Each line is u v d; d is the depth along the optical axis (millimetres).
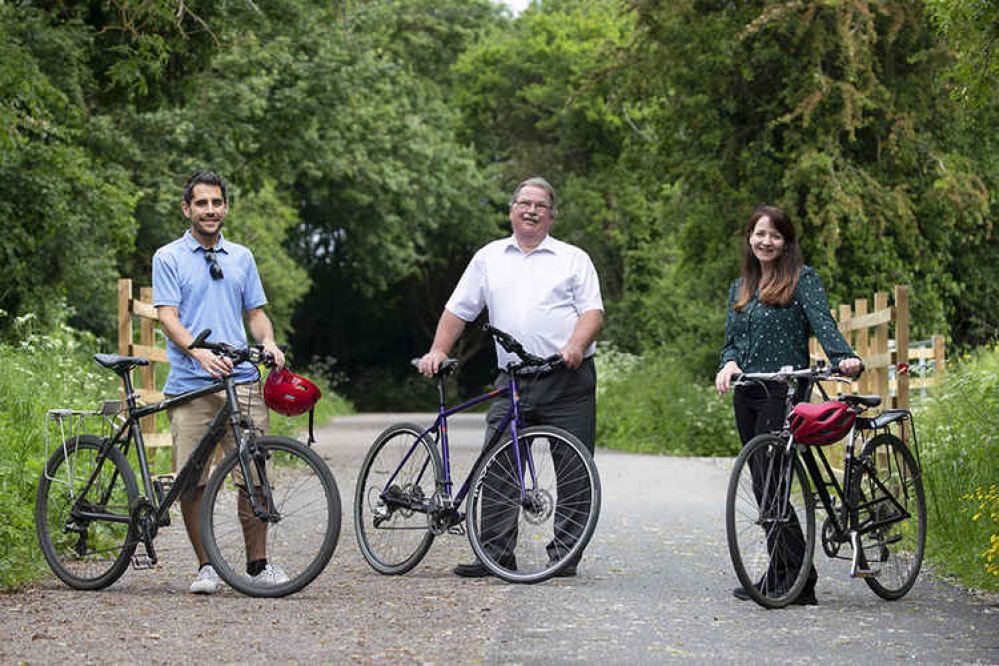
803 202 35406
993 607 10766
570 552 11789
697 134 36531
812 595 10906
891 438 11594
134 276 43531
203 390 11336
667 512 17812
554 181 77125
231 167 44031
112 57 33062
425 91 77562
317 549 10891
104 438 11844
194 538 11469
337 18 45219
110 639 9023
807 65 34125
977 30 14578
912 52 35281
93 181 30422
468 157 79000
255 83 43969
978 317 40125
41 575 12008
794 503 10828
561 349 12828
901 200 33938
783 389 11102
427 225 79375
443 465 12398
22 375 18250
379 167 67062
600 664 8406
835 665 8406
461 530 12430
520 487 12031
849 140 34312
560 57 74188
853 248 35688
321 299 99250
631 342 68938
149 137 42219
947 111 35406
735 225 36000
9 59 25234
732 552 10555
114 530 11750
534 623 9836
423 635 9297
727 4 35656
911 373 25406
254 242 61594
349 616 10039
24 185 28109
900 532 11406
